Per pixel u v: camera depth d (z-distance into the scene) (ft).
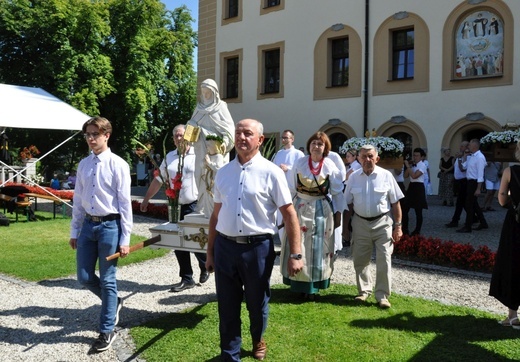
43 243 28.37
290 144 28.55
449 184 47.32
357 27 60.34
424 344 13.53
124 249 13.60
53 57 81.82
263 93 68.59
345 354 12.84
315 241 16.85
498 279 15.05
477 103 52.65
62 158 94.99
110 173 13.51
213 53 73.72
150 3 88.79
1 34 85.87
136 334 14.15
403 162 32.48
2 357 12.78
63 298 17.76
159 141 111.34
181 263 18.80
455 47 54.19
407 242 24.64
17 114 35.29
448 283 20.29
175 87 103.96
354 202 17.12
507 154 36.14
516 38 50.21
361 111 60.34
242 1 70.23
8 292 18.45
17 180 57.47
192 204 19.39
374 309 16.47
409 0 56.59
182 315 15.71
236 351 11.57
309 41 64.18
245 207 11.53
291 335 14.05
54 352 13.11
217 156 17.11
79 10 83.41
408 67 58.03
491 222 36.91
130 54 88.99
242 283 11.91
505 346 13.43
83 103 80.18
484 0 51.85
